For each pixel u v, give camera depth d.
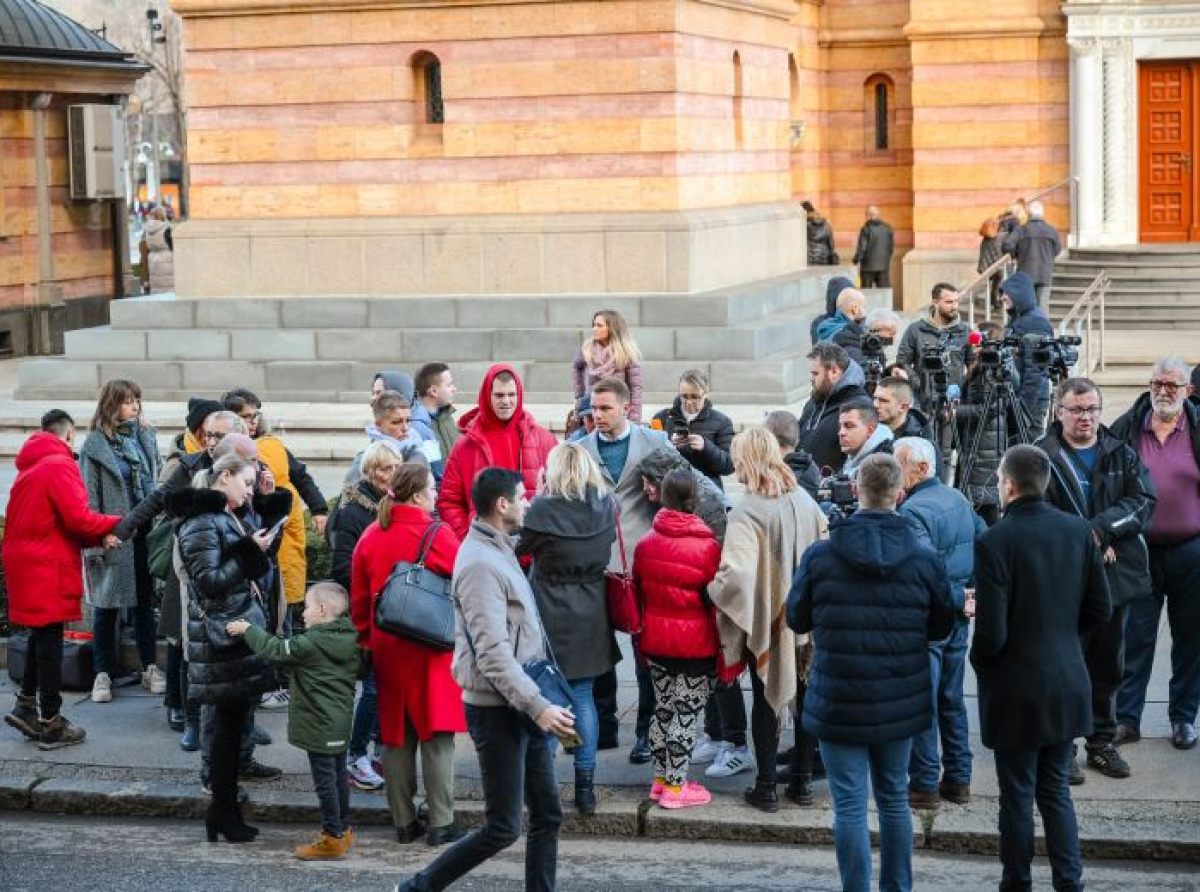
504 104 28.39
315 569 17.08
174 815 13.47
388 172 29.03
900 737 10.85
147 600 15.84
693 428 15.87
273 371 28.48
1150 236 38.81
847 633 10.85
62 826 13.31
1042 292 32.72
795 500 12.61
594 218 28.12
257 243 29.41
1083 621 11.30
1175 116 38.50
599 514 12.66
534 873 11.27
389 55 28.78
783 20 33.25
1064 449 13.32
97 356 29.25
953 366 18.98
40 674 14.52
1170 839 12.10
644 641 12.78
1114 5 37.81
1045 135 38.97
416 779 13.05
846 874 10.94
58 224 40.66
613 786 13.38
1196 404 14.52
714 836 12.70
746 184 31.27
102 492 15.66
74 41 40.75
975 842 12.34
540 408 26.80
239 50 29.30
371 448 13.75
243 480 12.86
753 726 12.78
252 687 12.62
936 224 39.62
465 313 28.20
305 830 13.16
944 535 12.50
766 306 29.09
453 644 12.22
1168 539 13.68
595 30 27.91
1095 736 13.27
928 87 39.28
